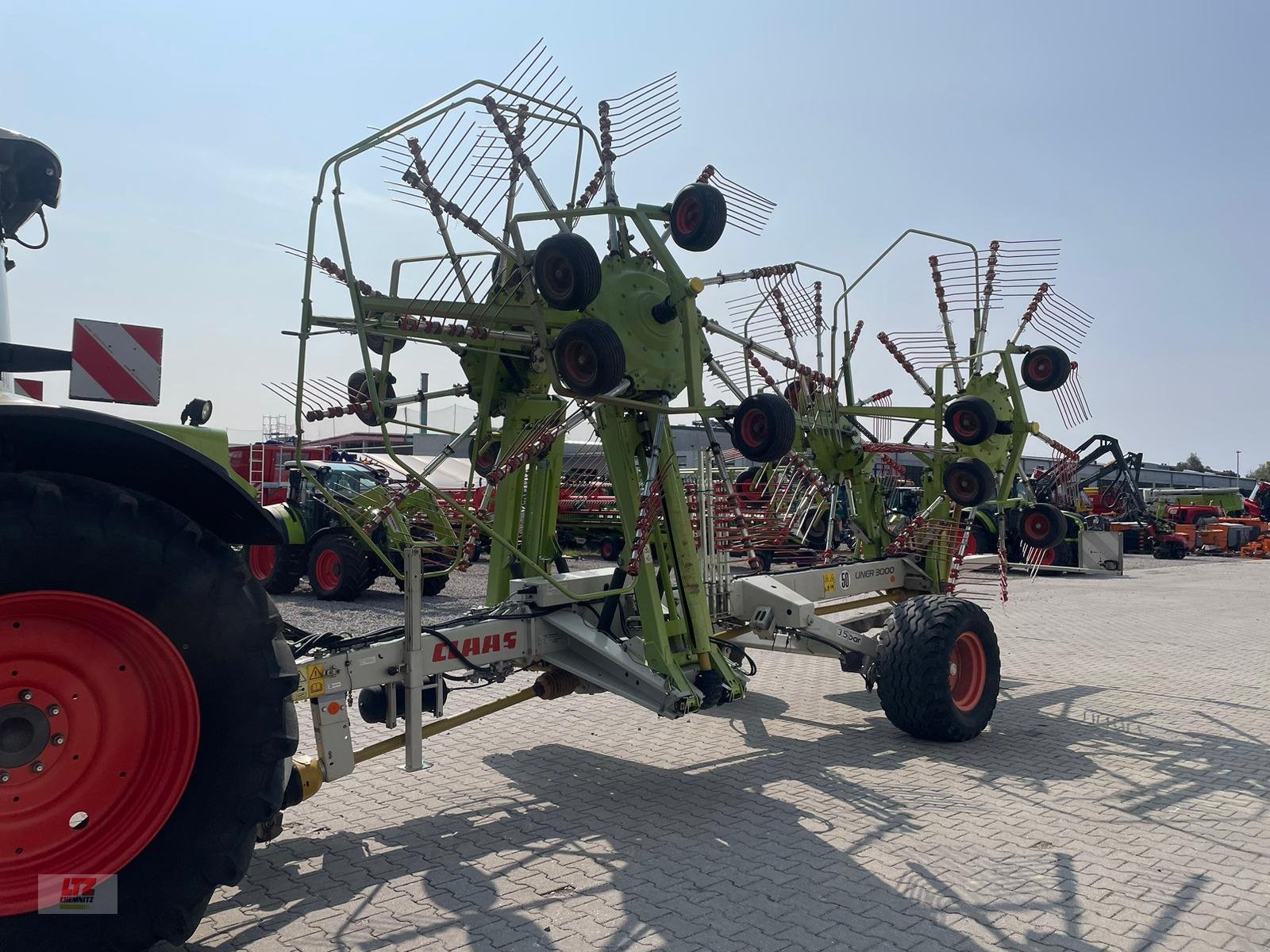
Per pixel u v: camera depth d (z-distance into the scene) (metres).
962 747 5.68
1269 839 4.14
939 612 5.77
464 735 5.93
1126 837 4.15
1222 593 15.68
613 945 3.11
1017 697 7.12
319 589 12.67
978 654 5.97
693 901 3.46
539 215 4.46
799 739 5.89
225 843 2.67
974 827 4.27
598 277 3.97
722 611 5.56
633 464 4.95
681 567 4.93
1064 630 10.93
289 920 3.29
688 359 4.57
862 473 7.30
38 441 2.64
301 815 4.44
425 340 4.38
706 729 6.11
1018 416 7.30
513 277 4.43
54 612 2.54
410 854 3.94
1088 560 19.27
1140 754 5.54
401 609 11.76
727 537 5.55
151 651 2.62
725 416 4.81
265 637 2.75
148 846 2.60
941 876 3.70
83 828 2.59
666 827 4.27
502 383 4.93
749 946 3.11
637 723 6.27
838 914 3.36
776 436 4.50
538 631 4.68
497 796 4.74
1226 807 4.57
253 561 14.09
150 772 2.66
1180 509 29.41
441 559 5.04
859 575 6.94
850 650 6.10
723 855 3.92
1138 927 3.27
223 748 2.67
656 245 4.52
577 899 3.48
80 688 2.60
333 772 3.77
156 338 3.15
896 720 5.75
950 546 7.29
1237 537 28.27
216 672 2.68
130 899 2.56
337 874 3.71
